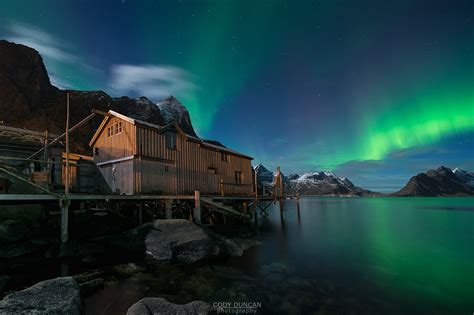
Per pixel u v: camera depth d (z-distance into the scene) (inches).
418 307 336.2
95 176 810.2
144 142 686.5
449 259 592.7
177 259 473.4
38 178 517.3
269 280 413.1
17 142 688.4
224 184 984.9
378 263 550.3
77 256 455.2
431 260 582.2
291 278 429.7
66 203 462.9
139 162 666.2
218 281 393.1
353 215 1913.1
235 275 425.7
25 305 223.9
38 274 376.8
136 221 697.0
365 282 425.7
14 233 450.9
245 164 1151.0
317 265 519.5
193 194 824.3
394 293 381.4
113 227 625.0
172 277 398.0
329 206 3511.3
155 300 260.5
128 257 484.7
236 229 828.0
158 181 709.9
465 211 2490.2
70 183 772.6
